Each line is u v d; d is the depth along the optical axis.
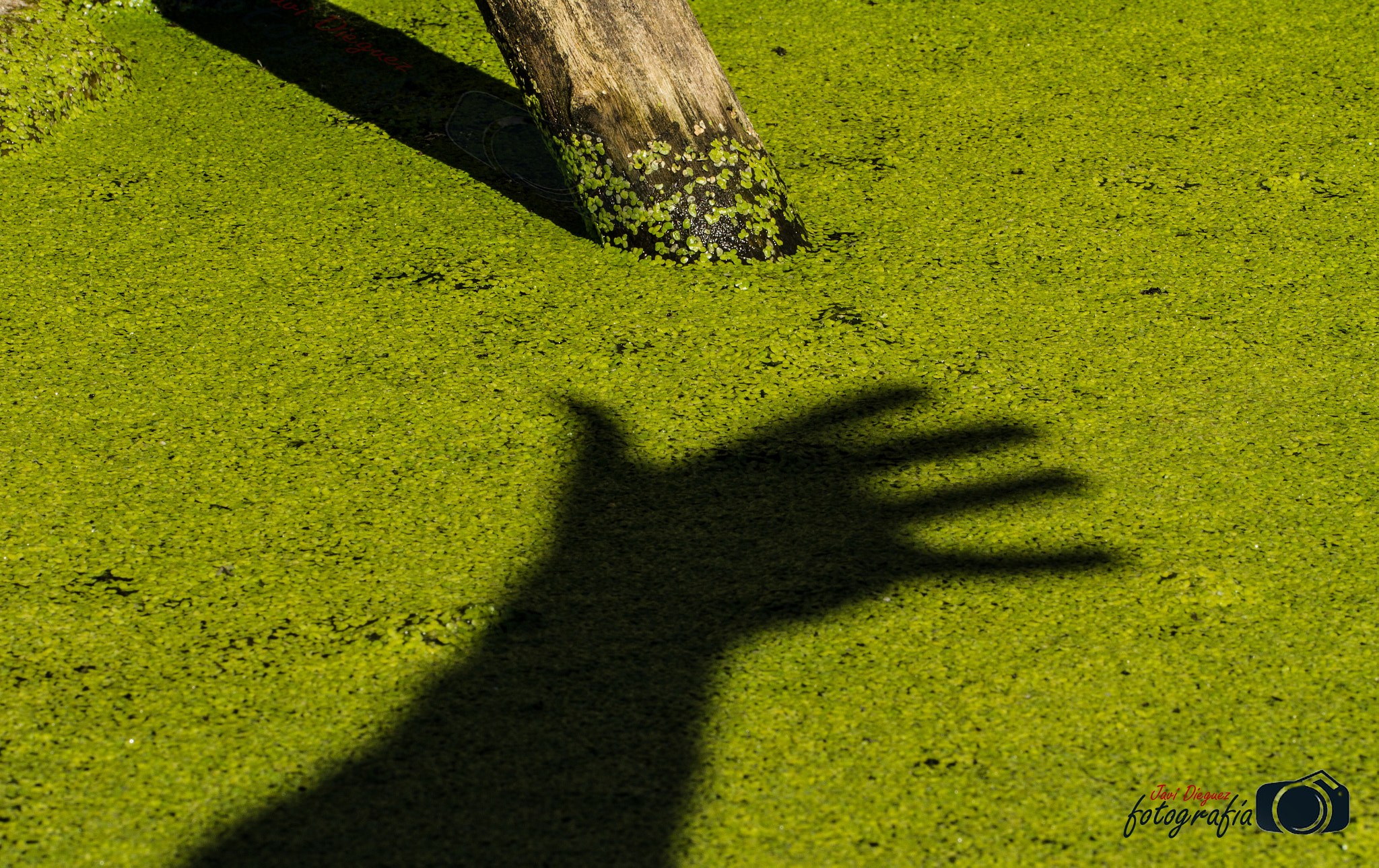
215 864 1.81
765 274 2.17
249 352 2.10
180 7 2.53
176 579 1.94
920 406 2.05
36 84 2.33
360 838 1.81
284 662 1.89
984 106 2.38
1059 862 1.80
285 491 1.99
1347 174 2.26
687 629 1.91
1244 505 1.97
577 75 2.14
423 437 2.03
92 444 2.02
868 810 1.82
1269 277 2.15
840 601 1.92
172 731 1.86
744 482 2.00
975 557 1.94
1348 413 2.03
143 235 2.21
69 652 1.89
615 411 2.05
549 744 1.85
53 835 1.82
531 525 1.97
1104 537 1.95
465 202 2.26
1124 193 2.25
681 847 1.81
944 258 2.18
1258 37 2.48
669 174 2.16
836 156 2.31
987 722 1.86
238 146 2.33
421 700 1.87
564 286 2.16
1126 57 2.45
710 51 2.16
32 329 2.12
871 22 2.53
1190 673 1.88
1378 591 1.92
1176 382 2.06
